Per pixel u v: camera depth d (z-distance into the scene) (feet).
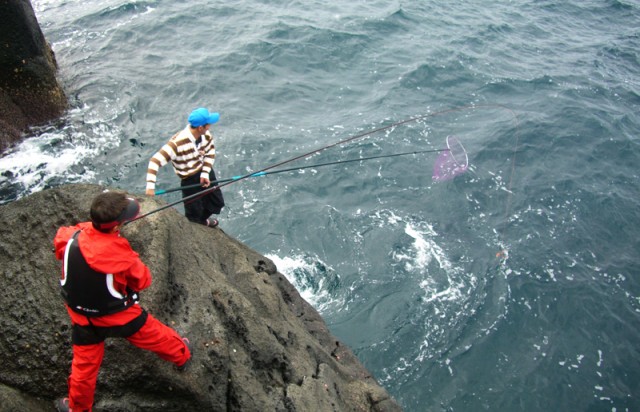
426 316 32.01
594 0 81.15
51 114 45.44
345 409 18.61
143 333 12.75
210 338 15.61
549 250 37.32
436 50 61.36
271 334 18.17
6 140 41.93
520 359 30.40
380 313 31.94
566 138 48.49
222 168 41.55
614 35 71.15
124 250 11.75
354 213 38.68
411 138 46.98
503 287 34.27
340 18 66.39
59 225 16.48
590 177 44.32
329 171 42.24
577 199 41.91
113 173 40.16
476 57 61.00
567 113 52.08
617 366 30.55
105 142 43.29
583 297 34.17
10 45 42.78
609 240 38.70
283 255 34.91
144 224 16.71
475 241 37.47
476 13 73.20
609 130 49.98
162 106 48.29
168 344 13.42
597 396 29.01
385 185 41.47
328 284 33.45
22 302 15.30
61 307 15.15
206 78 52.60
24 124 43.96
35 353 14.71
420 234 37.50
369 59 58.90
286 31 61.67
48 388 14.57
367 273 34.35
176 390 14.44
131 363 14.29
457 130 48.96
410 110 51.11
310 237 36.37
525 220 39.58
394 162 43.78
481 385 28.96
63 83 50.31
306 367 18.71
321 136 46.32
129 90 49.73
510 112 51.96
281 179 40.93
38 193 17.22
